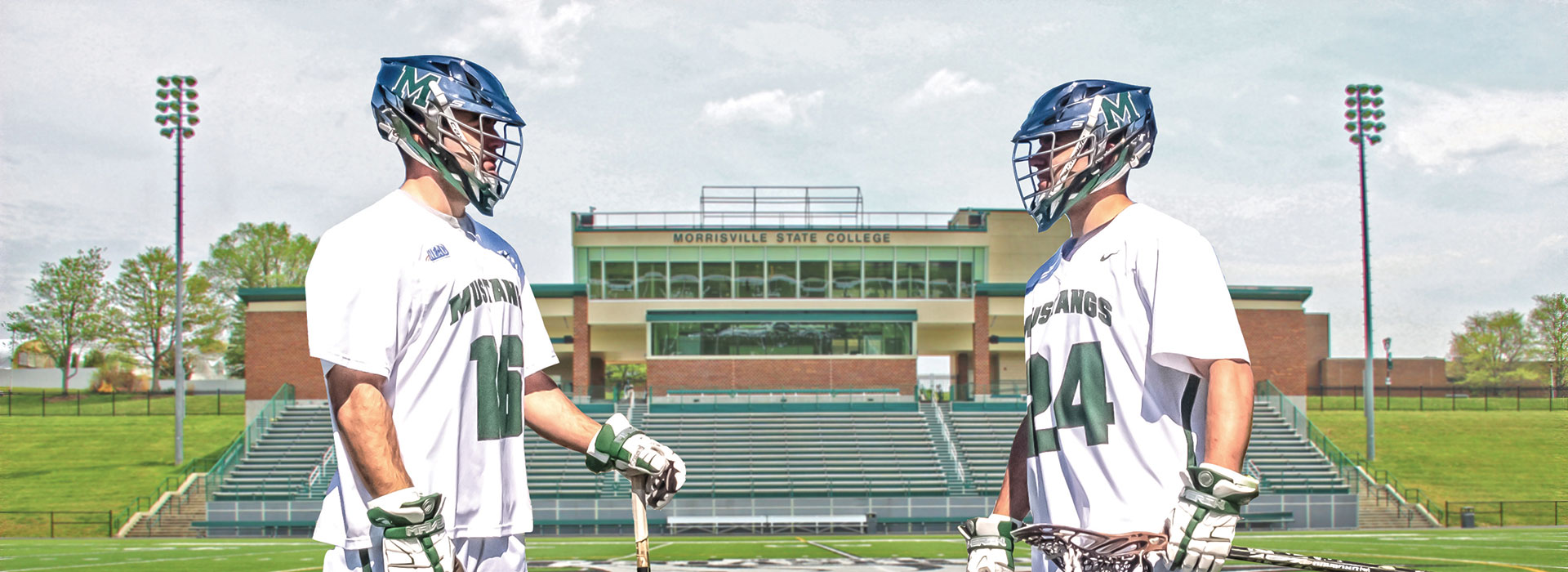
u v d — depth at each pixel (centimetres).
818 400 3778
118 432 4031
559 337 4412
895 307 4081
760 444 3388
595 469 332
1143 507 306
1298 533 2422
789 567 1384
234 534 2702
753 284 4084
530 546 1961
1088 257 325
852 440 3412
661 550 1781
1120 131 317
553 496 2780
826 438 3434
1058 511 328
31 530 2706
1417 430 3988
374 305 281
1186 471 276
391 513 267
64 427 4134
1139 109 321
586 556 1595
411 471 292
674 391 3975
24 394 5528
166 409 4916
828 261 4103
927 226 4166
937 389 3806
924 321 4081
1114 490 311
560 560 1512
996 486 3033
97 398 5269
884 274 4106
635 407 3709
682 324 4019
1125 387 312
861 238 4116
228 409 4881
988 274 4197
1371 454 3594
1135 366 310
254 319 3734
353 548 287
